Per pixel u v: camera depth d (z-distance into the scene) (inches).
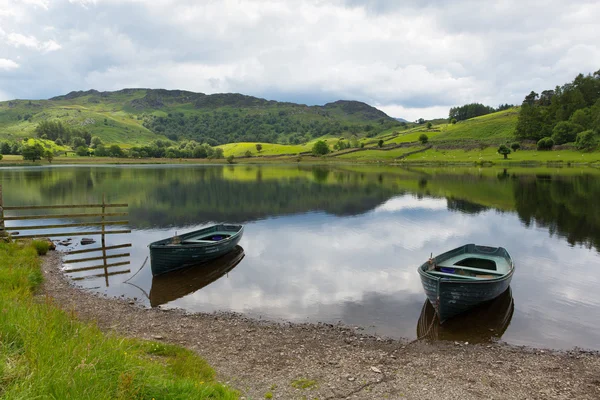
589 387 425.1
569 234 1288.1
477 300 634.2
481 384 423.2
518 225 1437.0
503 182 2989.7
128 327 567.2
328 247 1120.2
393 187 2748.5
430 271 693.9
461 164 5625.0
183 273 877.8
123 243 1163.9
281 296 737.0
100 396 250.2
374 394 390.3
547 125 6437.0
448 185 2844.5
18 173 4276.6
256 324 600.7
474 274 706.2
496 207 1844.2
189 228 1395.2
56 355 284.7
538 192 2351.1
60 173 4345.5
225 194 2402.8
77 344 325.1
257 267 924.6
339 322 618.8
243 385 397.7
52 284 751.7
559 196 2170.3
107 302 681.0
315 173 4340.6
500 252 823.1
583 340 563.5
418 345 535.2
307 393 386.0
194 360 436.8
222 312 653.9
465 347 531.8
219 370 434.9
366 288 783.1
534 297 735.1
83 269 888.9
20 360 266.7
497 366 472.4
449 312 622.5
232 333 559.2
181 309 666.2
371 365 465.7
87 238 1227.9
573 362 490.3
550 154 5634.8
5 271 680.4
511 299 724.7
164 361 429.1
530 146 6250.0
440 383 422.0
